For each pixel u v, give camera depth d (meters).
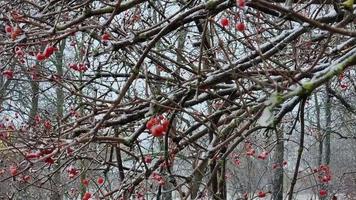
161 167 5.27
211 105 5.92
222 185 4.95
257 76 4.03
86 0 4.20
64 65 9.03
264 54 3.77
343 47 3.85
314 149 15.89
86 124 4.93
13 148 3.61
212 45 4.92
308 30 3.67
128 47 4.80
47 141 4.70
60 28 3.81
